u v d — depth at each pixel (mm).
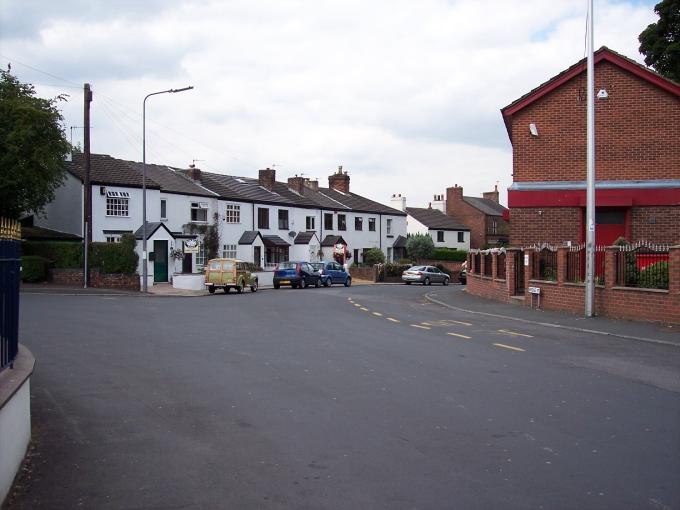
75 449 6195
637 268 16516
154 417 7344
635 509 4723
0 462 4727
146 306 22438
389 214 65188
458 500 4895
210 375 9680
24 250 33094
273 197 51531
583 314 18156
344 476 5434
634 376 9562
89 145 31422
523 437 6512
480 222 73250
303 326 16250
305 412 7520
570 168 23672
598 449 6125
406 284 50906
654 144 23188
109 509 4789
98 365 10469
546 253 21234
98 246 31734
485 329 15594
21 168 28906
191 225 42562
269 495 5031
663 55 28906
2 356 5742
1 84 30281
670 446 6211
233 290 36000
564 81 23547
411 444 6301
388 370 10047
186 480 5371
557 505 4793
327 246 55156
